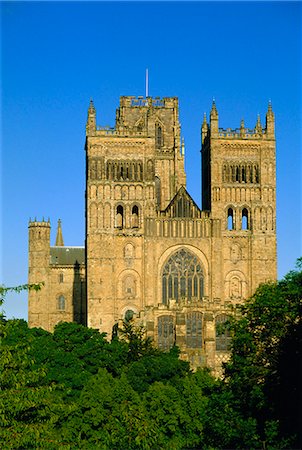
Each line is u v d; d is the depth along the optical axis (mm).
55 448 77562
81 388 153375
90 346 172875
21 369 78250
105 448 112500
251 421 95188
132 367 169250
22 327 173375
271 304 112125
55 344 169125
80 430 126500
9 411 74625
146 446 116750
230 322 117188
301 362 99875
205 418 103062
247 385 103750
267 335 111375
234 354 111875
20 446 74688
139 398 142750
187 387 143625
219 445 99375
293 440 90438
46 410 79062
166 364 170500
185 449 127312
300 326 105375
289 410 96625
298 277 116188
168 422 137750
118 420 127750
